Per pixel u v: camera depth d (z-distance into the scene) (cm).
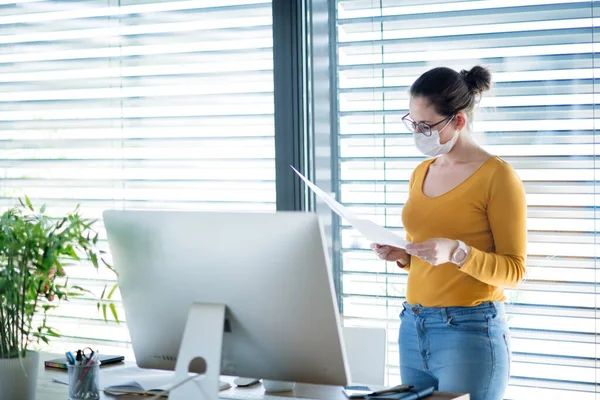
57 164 339
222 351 171
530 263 265
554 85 259
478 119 269
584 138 256
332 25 289
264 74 298
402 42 279
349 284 293
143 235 170
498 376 211
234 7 301
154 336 178
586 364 259
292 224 152
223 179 307
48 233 187
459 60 271
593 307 257
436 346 215
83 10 329
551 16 258
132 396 186
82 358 182
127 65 322
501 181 212
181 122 313
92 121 331
